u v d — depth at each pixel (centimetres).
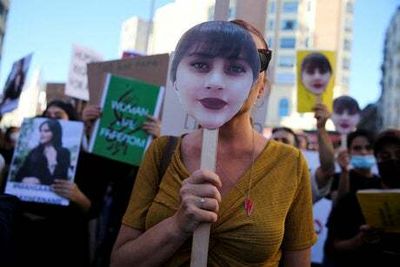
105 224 330
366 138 334
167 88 225
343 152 333
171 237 109
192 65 113
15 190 276
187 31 116
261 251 114
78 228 276
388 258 223
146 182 130
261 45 129
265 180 121
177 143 132
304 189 128
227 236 114
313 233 130
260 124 208
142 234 121
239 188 118
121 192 298
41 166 278
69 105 338
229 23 115
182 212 107
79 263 274
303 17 4550
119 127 277
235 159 124
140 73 296
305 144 431
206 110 111
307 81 357
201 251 107
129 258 119
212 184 107
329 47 4447
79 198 273
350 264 247
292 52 4541
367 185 321
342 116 421
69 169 277
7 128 434
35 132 285
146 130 272
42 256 263
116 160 274
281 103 4072
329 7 4453
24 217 266
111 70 302
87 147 320
